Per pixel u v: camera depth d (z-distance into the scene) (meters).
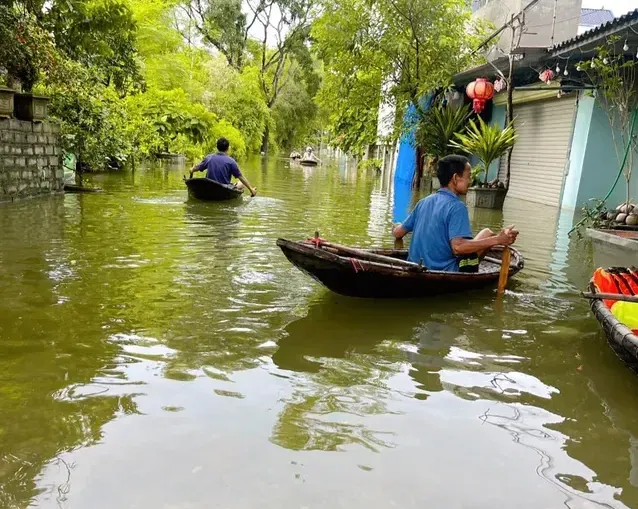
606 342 3.84
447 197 4.77
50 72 10.04
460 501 2.11
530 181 14.09
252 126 31.77
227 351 3.44
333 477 2.22
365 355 3.47
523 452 2.47
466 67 15.31
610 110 10.59
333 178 19.59
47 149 10.27
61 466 2.23
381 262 4.64
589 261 6.45
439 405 2.86
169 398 2.82
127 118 16.95
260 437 2.49
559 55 9.75
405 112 15.95
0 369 3.08
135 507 2.01
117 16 10.79
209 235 7.06
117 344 3.48
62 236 6.60
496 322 4.18
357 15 15.45
